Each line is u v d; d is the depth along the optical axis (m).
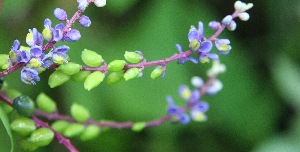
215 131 0.43
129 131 0.41
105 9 0.40
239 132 0.43
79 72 0.23
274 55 0.44
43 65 0.21
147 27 0.41
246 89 0.43
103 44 0.40
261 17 0.43
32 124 0.24
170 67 0.41
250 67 0.43
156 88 0.40
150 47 0.41
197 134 0.42
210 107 0.43
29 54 0.21
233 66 0.43
